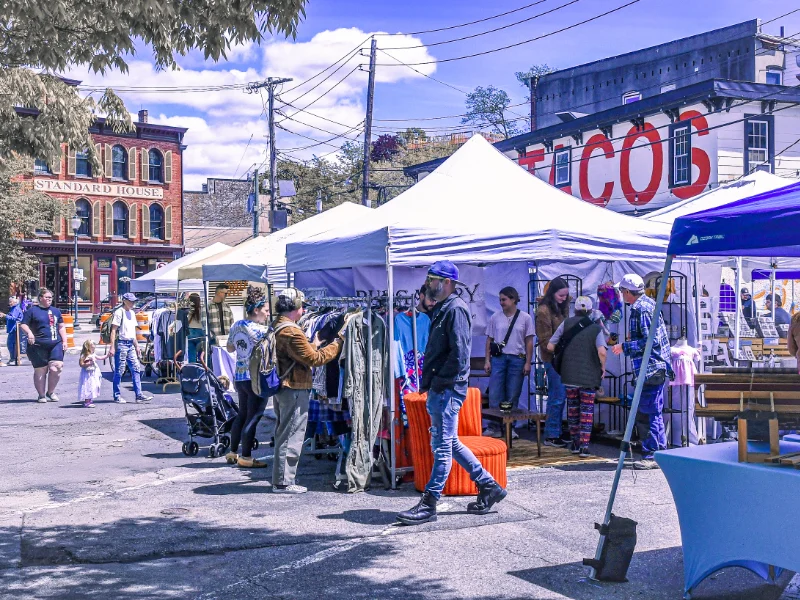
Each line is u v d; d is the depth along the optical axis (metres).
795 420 5.01
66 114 10.50
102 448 10.39
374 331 8.02
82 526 6.69
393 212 8.88
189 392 9.66
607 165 29.59
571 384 9.19
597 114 29.36
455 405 6.69
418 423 7.70
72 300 48.97
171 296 29.08
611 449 9.75
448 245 8.19
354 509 7.18
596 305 11.38
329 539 6.29
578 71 41.75
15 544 6.21
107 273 50.41
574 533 6.35
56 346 15.07
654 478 8.18
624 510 6.97
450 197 9.23
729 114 25.50
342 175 61.50
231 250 15.54
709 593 5.11
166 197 52.31
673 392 9.61
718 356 10.48
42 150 10.55
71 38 8.30
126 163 50.84
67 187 48.59
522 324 10.02
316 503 7.42
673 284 9.73
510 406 9.47
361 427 7.87
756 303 19.72
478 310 11.23
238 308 18.72
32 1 7.50
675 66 37.56
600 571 5.27
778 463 4.73
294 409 7.79
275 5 7.23
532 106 44.34
